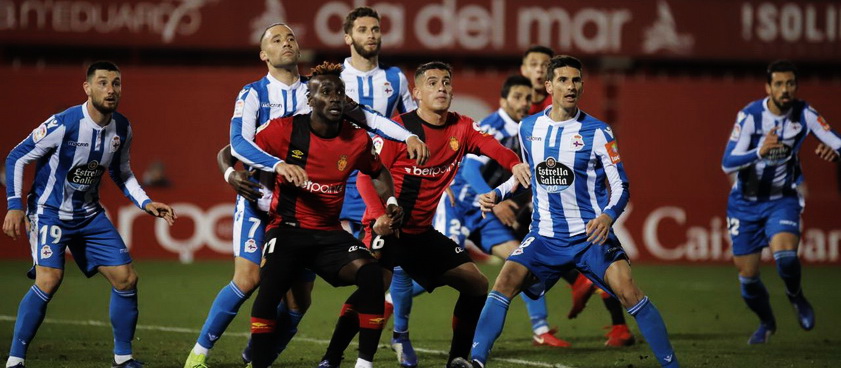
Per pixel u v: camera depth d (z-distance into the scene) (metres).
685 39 67.75
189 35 66.31
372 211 20.88
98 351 25.98
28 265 53.84
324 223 20.38
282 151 20.08
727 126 65.00
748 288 28.72
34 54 68.19
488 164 27.47
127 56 68.69
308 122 20.12
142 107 63.78
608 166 21.23
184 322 32.59
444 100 22.09
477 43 66.50
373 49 26.56
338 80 19.67
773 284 47.59
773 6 67.81
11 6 65.12
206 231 58.03
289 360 24.88
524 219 28.64
